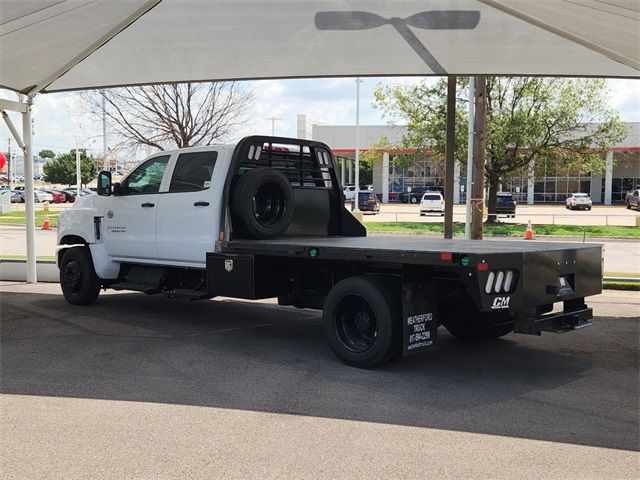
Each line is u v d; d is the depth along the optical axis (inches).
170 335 315.6
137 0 315.6
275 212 321.1
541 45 388.8
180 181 333.1
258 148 321.4
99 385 230.7
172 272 350.0
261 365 259.6
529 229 1024.9
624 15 303.0
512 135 1228.5
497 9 327.9
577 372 253.6
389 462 163.6
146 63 439.2
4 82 461.7
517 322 246.1
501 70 447.8
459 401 215.2
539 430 187.8
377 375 246.5
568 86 1263.5
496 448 173.5
